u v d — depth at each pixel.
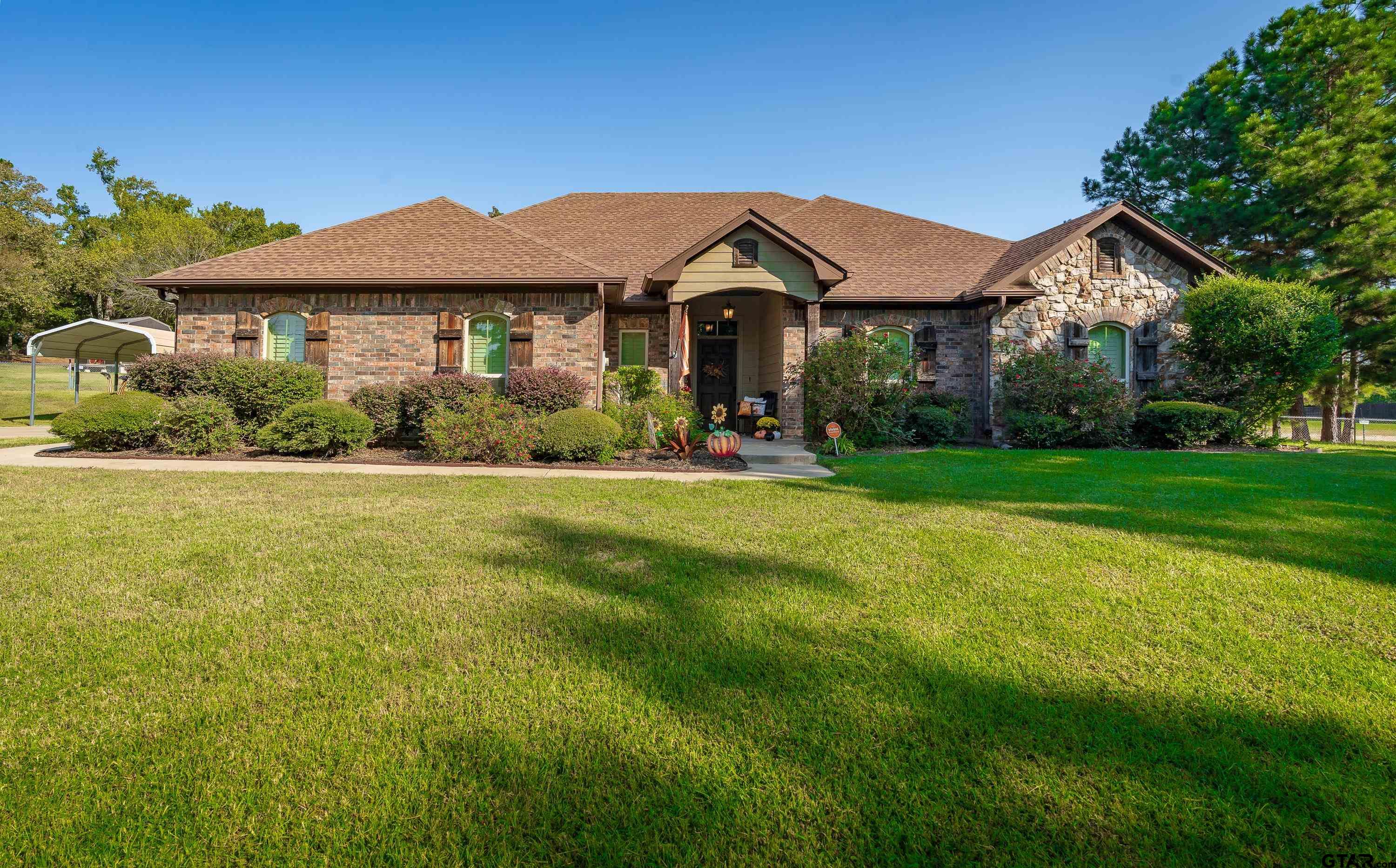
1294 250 19.47
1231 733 2.30
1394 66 17.75
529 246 13.52
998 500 6.73
